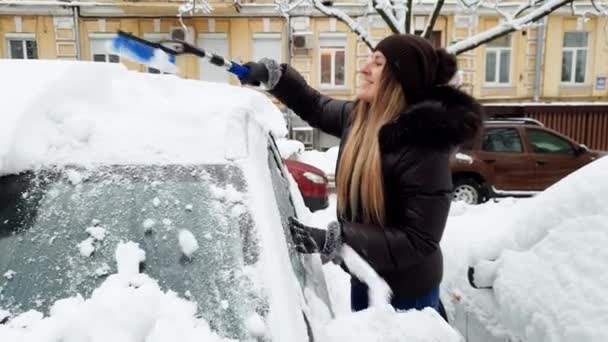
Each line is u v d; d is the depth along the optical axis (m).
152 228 1.27
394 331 1.36
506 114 14.07
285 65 2.61
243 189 1.36
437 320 1.44
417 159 1.76
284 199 1.86
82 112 1.45
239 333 1.10
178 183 1.36
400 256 1.76
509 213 2.91
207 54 2.29
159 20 13.95
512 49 14.23
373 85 1.93
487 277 2.32
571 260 1.98
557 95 14.40
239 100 1.71
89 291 1.15
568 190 2.24
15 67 1.53
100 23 13.93
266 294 1.16
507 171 8.03
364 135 1.95
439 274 1.98
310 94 2.60
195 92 1.70
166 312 1.10
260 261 1.22
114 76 1.58
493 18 13.88
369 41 6.93
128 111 1.49
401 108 1.88
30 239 1.24
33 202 1.30
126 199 1.32
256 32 14.13
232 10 13.75
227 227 1.28
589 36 14.23
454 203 5.96
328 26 14.04
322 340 1.28
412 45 1.84
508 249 2.36
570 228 2.10
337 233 1.73
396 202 1.83
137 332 1.06
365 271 1.71
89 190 1.33
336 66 14.30
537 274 2.08
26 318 1.09
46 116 1.41
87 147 1.40
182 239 1.24
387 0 6.70
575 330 1.77
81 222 1.27
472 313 2.39
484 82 14.33
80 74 1.50
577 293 1.85
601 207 2.05
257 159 1.50
